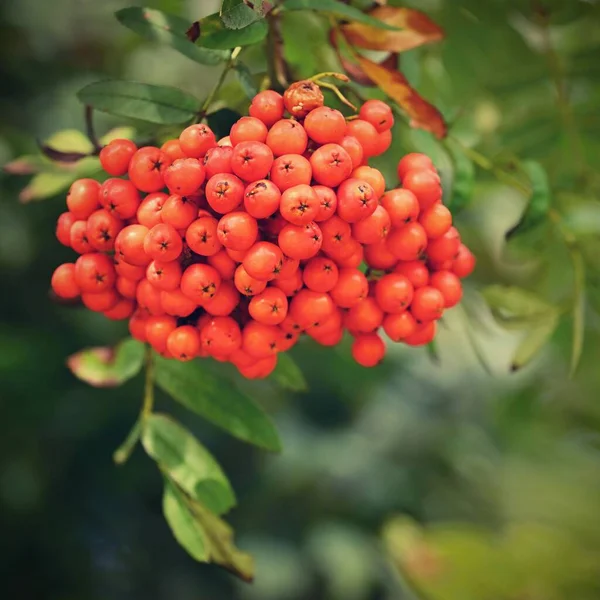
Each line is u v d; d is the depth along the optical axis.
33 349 0.88
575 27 0.58
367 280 0.49
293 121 0.46
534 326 0.54
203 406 0.51
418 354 1.12
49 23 0.88
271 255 0.45
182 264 0.47
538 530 0.78
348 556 1.08
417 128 0.52
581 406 0.72
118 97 0.49
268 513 1.12
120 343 0.52
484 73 0.58
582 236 0.58
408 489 1.15
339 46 0.51
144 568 1.04
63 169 0.53
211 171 0.46
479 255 0.70
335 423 1.21
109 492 1.00
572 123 0.59
